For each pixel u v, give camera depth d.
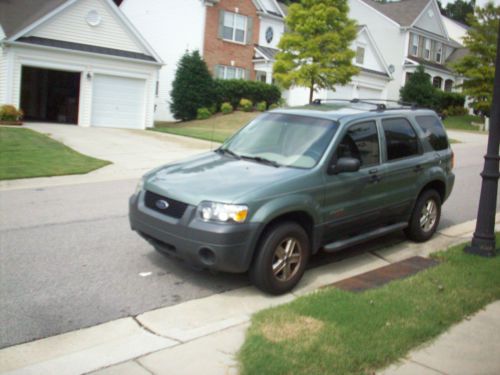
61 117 26.25
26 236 7.40
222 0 31.34
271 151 6.30
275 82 33.28
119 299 5.34
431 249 7.35
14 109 21.14
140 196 5.86
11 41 21.16
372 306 4.89
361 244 7.55
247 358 3.90
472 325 4.70
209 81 29.45
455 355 4.15
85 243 7.14
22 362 4.09
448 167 7.92
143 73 24.97
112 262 6.42
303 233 5.66
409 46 43.53
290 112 6.78
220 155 6.52
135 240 7.35
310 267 6.55
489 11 31.58
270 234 5.35
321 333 4.30
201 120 28.59
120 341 4.44
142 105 25.25
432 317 4.71
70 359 4.09
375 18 44.78
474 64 32.25
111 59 23.86
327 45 26.41
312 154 6.01
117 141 18.88
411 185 7.12
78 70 23.11
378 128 6.76
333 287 5.52
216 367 3.92
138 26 33.88
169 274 6.09
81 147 16.98
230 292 5.64
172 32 32.06
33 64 22.02
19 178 11.89
